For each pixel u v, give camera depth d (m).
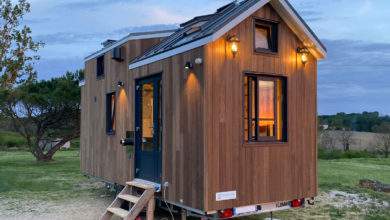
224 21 6.37
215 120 6.38
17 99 20.36
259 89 7.08
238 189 6.58
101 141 10.64
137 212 6.94
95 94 11.20
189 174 6.62
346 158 24.28
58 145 21.55
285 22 7.37
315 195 7.68
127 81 9.06
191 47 6.59
